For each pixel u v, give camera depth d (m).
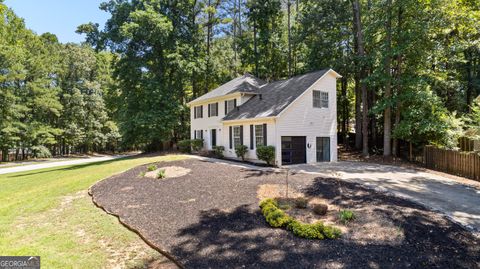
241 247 5.47
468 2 15.84
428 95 16.86
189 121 30.38
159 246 5.68
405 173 13.35
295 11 33.28
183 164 15.02
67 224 7.29
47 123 36.28
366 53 23.36
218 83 31.69
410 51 18.33
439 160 14.67
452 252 5.13
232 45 34.69
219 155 20.70
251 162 17.39
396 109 19.16
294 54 30.00
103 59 42.75
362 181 10.98
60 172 17.06
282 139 16.38
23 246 5.88
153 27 23.70
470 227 6.21
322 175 11.55
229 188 9.54
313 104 17.67
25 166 24.97
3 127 28.22
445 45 18.66
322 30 24.09
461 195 9.06
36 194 10.87
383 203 7.62
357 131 25.05
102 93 42.34
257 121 17.25
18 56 28.22
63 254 5.47
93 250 5.67
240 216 7.04
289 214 6.97
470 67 22.95
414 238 5.60
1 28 28.45
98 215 7.92
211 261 5.00
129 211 7.97
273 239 5.74
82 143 41.28
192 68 25.95
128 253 5.53
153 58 26.47
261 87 21.94
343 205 7.52
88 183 12.07
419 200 8.32
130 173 13.25
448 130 16.00
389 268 4.62
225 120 19.83
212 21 31.08
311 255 5.06
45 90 32.59
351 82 29.34
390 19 18.52
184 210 7.75
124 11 25.59
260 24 29.61
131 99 25.92
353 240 5.57
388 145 19.77
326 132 18.36
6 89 27.66
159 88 24.98
